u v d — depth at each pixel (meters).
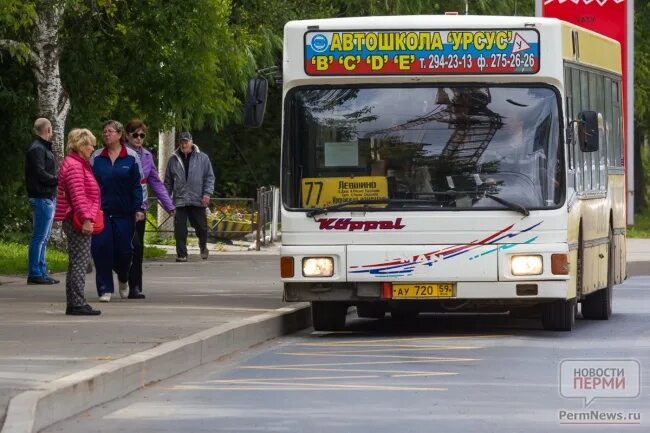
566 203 36.69
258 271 56.75
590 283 40.62
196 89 68.69
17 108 70.00
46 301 41.88
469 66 37.19
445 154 36.94
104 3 61.00
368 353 33.66
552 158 36.88
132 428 23.25
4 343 30.94
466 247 36.47
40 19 61.72
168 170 63.44
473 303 36.84
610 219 44.78
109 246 41.78
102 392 25.91
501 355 33.00
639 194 127.50
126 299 43.12
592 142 37.84
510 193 36.72
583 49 41.03
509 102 37.12
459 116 37.12
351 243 36.81
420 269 36.56
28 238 73.38
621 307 48.31
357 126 37.19
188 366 30.88
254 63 83.44
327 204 37.06
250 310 39.41
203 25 67.50
